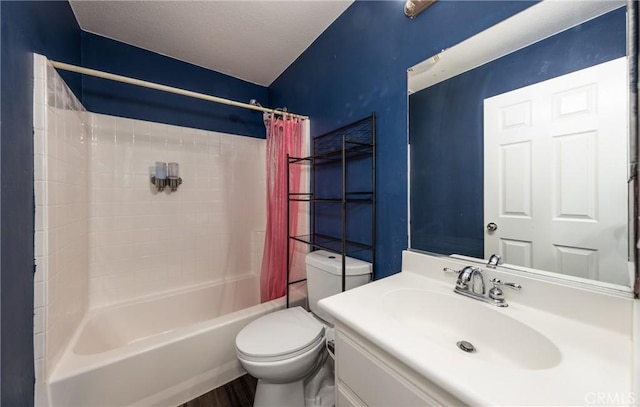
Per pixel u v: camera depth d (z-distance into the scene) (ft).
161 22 5.43
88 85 5.72
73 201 4.61
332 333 4.35
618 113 2.18
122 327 5.87
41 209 3.30
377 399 2.30
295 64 6.93
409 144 3.92
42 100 3.34
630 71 2.10
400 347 1.98
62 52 4.49
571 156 2.44
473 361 1.80
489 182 3.06
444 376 1.66
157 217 6.66
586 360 1.79
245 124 8.11
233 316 5.04
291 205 6.33
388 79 4.24
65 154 4.18
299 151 6.43
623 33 2.16
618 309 2.09
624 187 2.15
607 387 1.53
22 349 2.87
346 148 5.06
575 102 2.41
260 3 4.91
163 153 6.71
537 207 2.67
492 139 3.03
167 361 4.21
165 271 6.79
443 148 3.51
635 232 2.08
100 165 5.89
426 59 3.67
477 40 3.14
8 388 2.56
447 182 3.48
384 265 4.32
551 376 1.64
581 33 2.38
